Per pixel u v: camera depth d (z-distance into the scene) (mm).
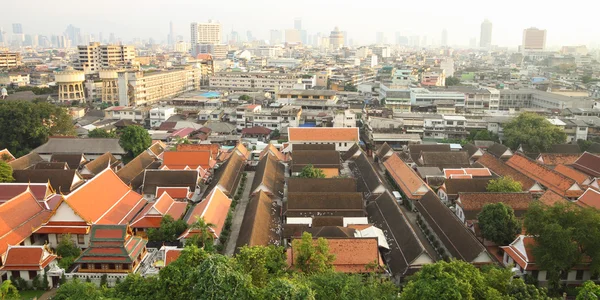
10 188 90812
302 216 94625
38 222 82250
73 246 78938
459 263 55844
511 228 82000
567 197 106500
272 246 67375
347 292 52156
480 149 141875
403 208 107750
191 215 88938
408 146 141750
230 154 133625
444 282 49844
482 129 166125
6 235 74375
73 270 71125
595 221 69125
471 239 78375
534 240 74312
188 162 120938
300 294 45875
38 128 139125
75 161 123062
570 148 140375
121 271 69188
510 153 138500
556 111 187500
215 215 87125
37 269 68938
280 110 188000
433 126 169375
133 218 91000
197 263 51688
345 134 149625
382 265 73312
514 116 166750
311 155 129000
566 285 72812
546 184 113312
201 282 46062
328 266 66500
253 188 108812
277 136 175875
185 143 143250
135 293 53156
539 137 140375
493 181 104688
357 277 57281
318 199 96938
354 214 94938
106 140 139125
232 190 108938
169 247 76375
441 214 90562
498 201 95625
